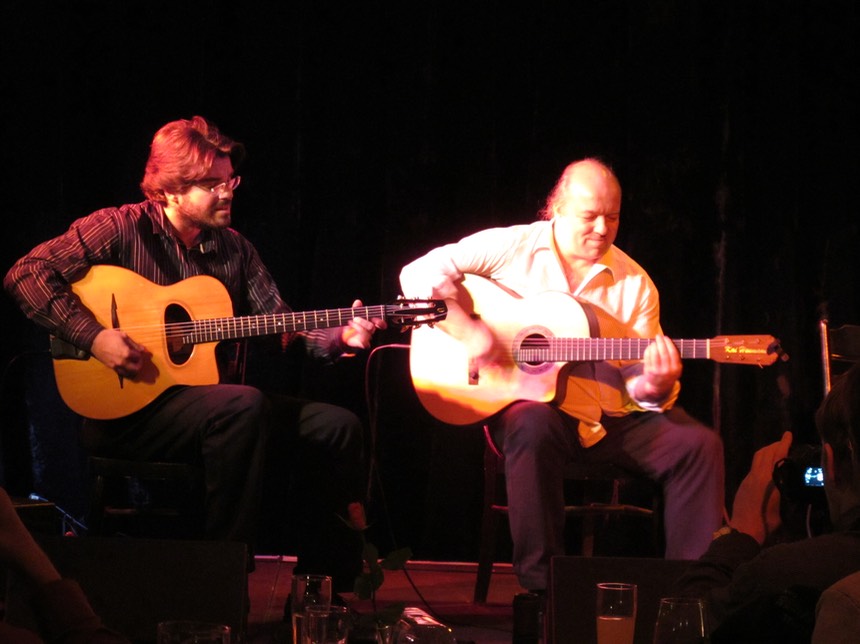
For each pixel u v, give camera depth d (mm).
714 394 7133
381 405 7133
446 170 7160
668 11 7160
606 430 5512
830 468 2438
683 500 5305
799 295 7160
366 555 3049
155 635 3693
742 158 7152
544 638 3771
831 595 1999
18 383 6961
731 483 7066
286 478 7043
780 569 2436
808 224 7223
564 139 7152
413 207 7125
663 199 7152
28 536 2352
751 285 7152
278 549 7094
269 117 7133
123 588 3740
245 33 7133
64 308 5148
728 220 7113
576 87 7160
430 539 7086
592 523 6113
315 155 7164
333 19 7164
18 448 6961
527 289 5805
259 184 7133
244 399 5023
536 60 7164
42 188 6988
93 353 5117
